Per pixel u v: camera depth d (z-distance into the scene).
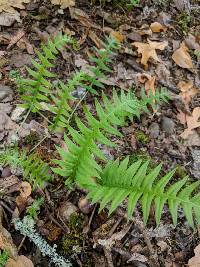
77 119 0.54
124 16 0.87
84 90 0.73
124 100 0.55
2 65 0.72
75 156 0.55
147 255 0.59
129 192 0.52
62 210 0.59
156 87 0.79
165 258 0.60
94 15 0.85
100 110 0.54
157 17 0.89
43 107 0.68
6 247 0.54
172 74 0.82
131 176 0.53
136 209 0.61
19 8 0.80
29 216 0.56
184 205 0.50
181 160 0.70
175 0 0.93
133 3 0.87
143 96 0.70
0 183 0.59
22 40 0.76
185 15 0.92
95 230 0.59
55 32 0.79
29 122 0.67
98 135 0.53
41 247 0.56
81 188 0.61
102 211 0.60
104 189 0.54
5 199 0.58
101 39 0.82
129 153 0.68
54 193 0.61
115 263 0.57
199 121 0.77
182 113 0.76
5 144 0.63
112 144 0.53
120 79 0.77
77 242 0.58
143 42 0.84
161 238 0.61
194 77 0.83
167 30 0.88
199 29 0.92
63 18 0.82
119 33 0.83
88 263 0.57
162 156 0.70
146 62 0.79
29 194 0.59
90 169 0.53
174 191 0.51
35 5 0.81
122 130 0.71
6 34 0.76
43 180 0.58
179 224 0.63
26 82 0.65
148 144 0.70
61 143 0.65
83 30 0.81
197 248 0.60
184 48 0.85
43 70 0.60
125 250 0.58
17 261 0.53
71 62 0.76
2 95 0.68
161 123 0.73
